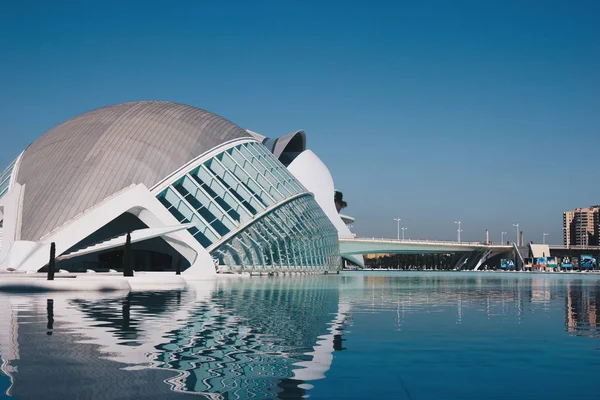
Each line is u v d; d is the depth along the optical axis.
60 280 27.88
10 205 45.44
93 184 47.34
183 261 52.47
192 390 7.48
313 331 13.40
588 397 7.42
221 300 22.84
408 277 72.00
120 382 7.83
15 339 11.50
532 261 165.75
